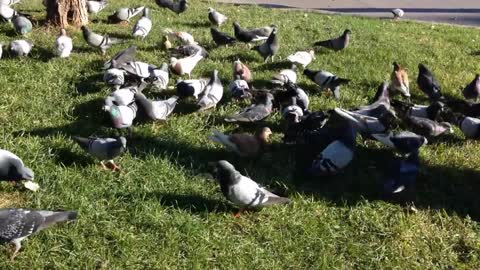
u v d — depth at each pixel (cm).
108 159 348
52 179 341
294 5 865
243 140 362
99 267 302
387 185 345
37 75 434
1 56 456
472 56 562
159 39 523
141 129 384
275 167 364
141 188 339
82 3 547
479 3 922
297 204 340
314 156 362
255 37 517
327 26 626
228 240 317
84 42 504
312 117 378
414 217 338
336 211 339
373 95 450
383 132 378
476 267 316
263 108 395
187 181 347
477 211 346
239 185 322
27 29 506
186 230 318
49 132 375
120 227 319
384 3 909
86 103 407
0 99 401
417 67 514
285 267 309
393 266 312
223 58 495
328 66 493
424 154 382
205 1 771
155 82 423
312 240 321
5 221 296
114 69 421
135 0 696
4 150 334
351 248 318
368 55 529
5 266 297
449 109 416
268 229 324
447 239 328
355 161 373
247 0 866
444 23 764
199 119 399
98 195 334
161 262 304
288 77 441
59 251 305
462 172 371
